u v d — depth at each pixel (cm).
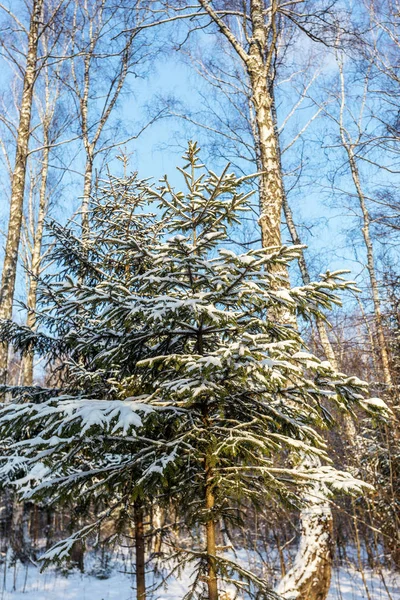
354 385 334
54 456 381
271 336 389
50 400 329
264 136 666
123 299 358
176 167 403
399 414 621
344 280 341
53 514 1177
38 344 630
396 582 728
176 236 334
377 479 623
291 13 838
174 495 377
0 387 581
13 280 796
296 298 354
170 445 322
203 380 315
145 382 383
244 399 371
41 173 1224
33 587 891
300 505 389
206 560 353
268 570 677
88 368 535
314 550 484
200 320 354
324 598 469
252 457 333
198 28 809
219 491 337
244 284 348
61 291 363
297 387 359
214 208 395
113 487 362
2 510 1285
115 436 338
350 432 709
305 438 381
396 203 1177
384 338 716
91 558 1080
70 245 641
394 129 1112
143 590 462
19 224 834
